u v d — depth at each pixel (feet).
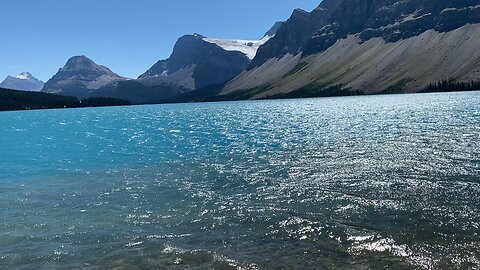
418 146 130.62
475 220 60.18
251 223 63.98
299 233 58.54
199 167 113.91
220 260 50.06
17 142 203.10
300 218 65.05
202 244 55.93
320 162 112.47
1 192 91.76
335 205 71.26
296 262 48.57
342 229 59.00
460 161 103.14
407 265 46.24
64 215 72.33
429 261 47.03
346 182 87.61
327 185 85.87
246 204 74.64
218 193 83.66
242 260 49.83
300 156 124.36
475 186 78.79
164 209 73.77
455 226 58.08
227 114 422.82
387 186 82.38
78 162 132.16
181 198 80.94
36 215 72.79
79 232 63.00
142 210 73.72
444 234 55.26
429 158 109.19
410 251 50.16
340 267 46.55
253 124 259.39
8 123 382.42
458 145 127.75
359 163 108.06
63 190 92.17
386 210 66.95
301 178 93.81
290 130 206.08
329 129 200.64
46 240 60.03
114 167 120.06
